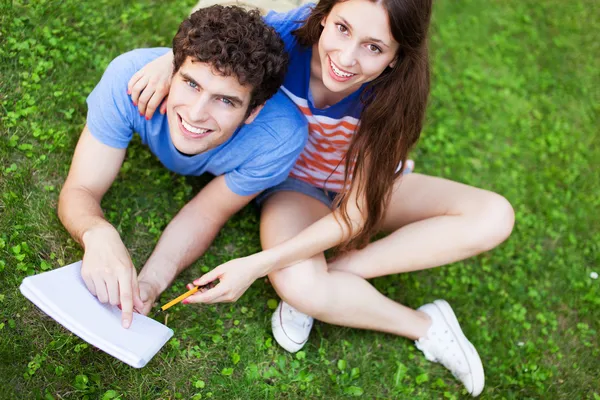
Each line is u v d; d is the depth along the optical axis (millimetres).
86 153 2797
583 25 5539
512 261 3877
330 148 3104
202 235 3043
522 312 3643
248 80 2449
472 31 5098
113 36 3738
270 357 3080
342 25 2471
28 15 3555
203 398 2844
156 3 4047
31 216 2977
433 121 4422
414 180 3396
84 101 3416
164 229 3213
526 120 4688
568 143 4660
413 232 3213
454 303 3615
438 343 3268
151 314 2949
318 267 3023
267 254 2865
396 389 3170
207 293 2748
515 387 3373
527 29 5297
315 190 3299
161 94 2689
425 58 2713
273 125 2816
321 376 3100
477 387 3217
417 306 3535
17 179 3023
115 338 2287
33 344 2682
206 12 2490
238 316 3143
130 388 2730
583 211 4258
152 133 2906
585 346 3633
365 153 2887
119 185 3260
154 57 2801
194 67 2430
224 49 2361
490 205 3168
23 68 3375
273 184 3035
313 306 2986
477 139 4453
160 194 3348
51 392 2596
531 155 4500
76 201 2730
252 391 2936
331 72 2596
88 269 2496
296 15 2766
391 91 2734
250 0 3037
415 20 2428
